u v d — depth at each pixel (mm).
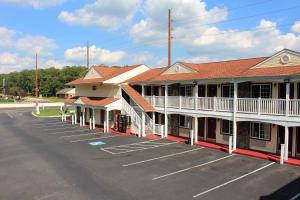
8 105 71938
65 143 25094
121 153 20906
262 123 20703
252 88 21172
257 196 12438
